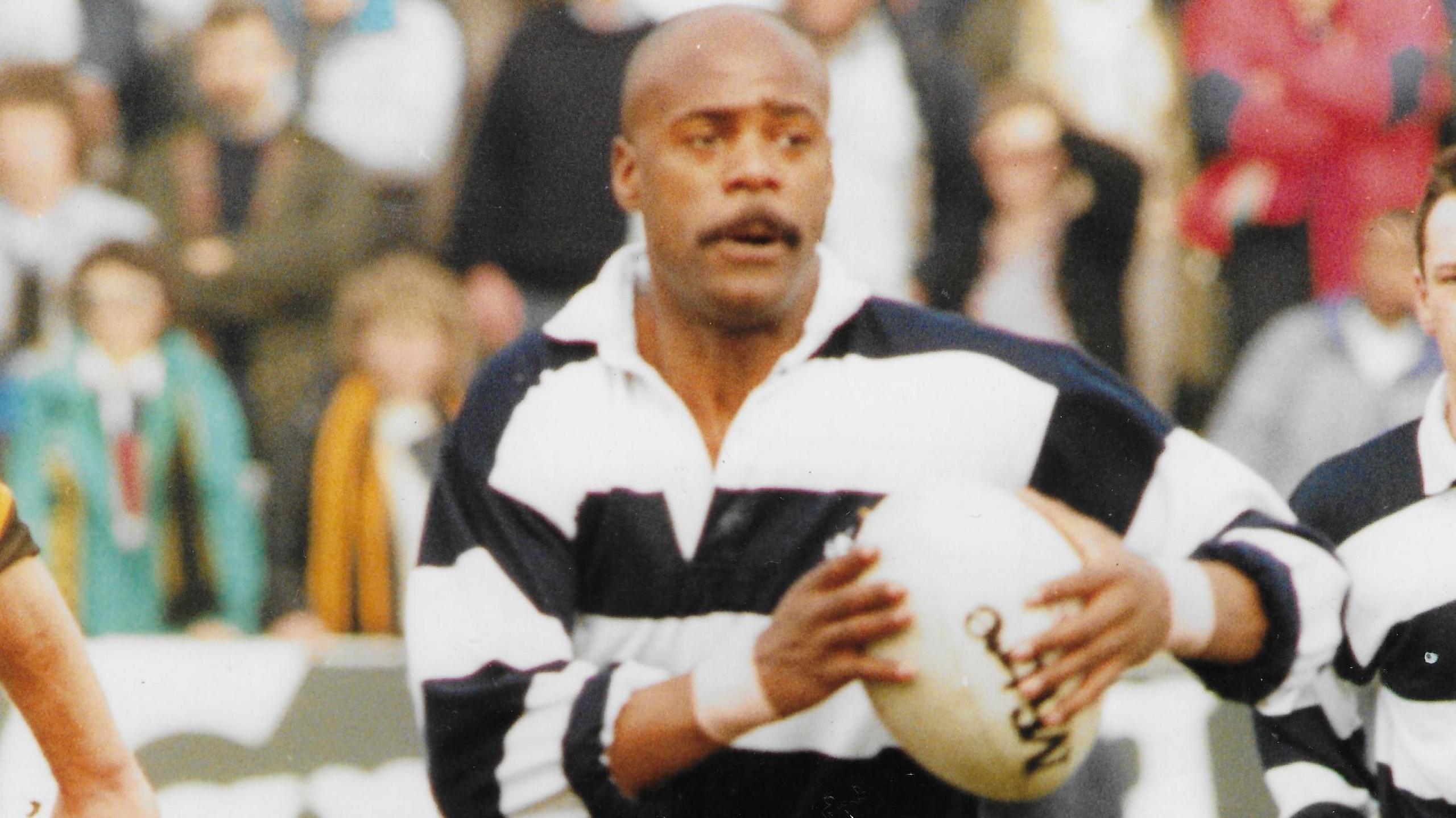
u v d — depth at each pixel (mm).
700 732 7078
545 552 7613
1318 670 7555
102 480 14016
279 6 16203
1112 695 12133
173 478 14141
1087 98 16047
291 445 13945
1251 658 7352
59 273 15219
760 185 7324
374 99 16094
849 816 7613
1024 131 15539
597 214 15469
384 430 13852
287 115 15812
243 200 15562
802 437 7625
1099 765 11812
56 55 16625
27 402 14086
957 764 6930
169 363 14242
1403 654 8180
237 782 12109
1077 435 7699
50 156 15250
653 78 7473
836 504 7594
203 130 15719
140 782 7383
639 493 7609
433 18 16406
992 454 7645
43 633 7184
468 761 7484
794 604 6914
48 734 7277
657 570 7605
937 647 6824
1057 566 6891
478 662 7492
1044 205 15672
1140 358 15828
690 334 7664
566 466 7613
